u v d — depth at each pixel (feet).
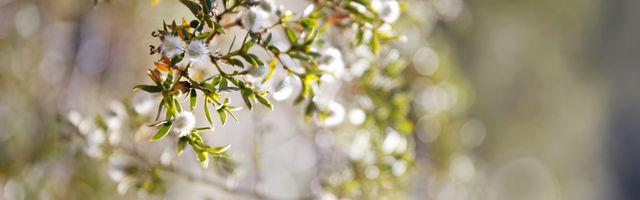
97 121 2.46
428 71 3.51
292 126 3.44
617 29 11.46
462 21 4.46
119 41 3.79
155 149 2.57
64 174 3.05
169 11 3.37
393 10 2.17
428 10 3.47
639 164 11.61
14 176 3.20
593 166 11.07
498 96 9.16
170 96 1.93
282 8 2.08
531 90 9.85
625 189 11.25
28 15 3.72
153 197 2.51
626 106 11.92
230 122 3.24
